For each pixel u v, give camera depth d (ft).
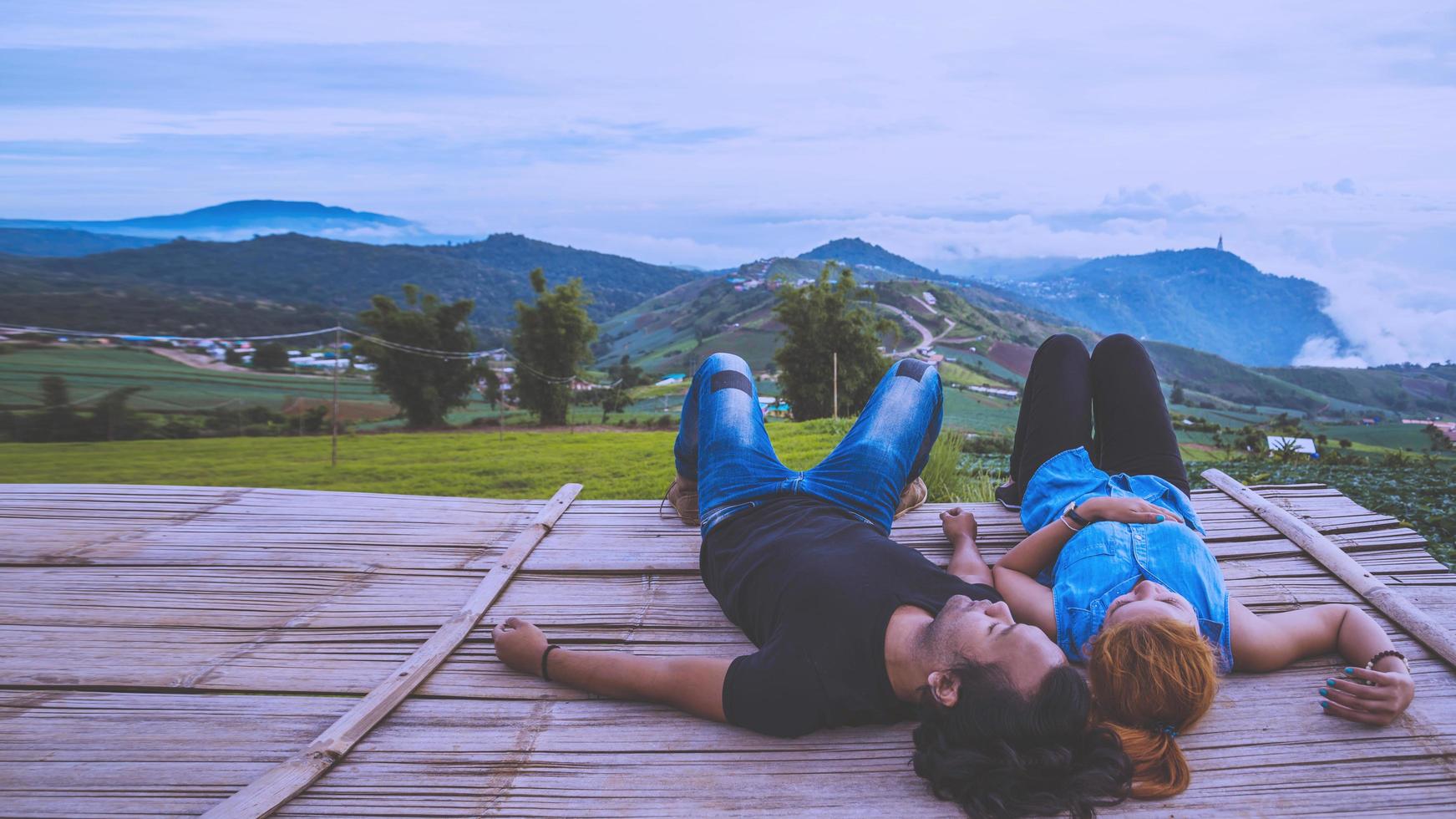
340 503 11.01
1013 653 5.06
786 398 158.10
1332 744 5.62
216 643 7.30
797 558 6.19
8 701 6.27
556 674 6.51
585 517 10.61
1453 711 5.97
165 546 9.47
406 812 5.03
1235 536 9.50
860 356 153.38
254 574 8.80
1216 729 5.83
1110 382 8.82
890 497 7.47
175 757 5.62
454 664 6.93
